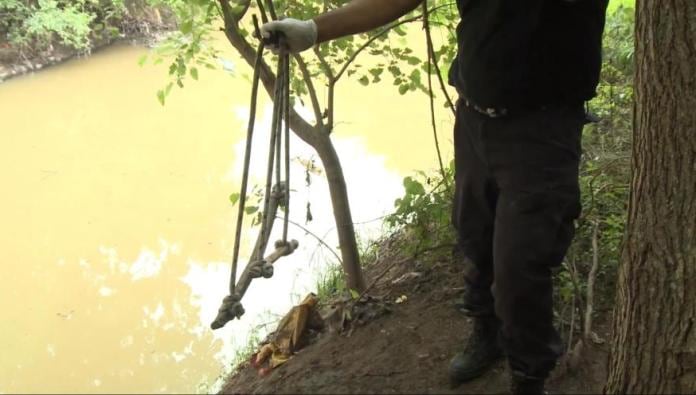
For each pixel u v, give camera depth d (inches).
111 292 215.0
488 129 96.0
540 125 93.4
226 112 357.4
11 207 270.4
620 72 240.2
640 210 101.0
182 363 171.8
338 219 144.6
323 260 211.0
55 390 167.2
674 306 98.8
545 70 91.5
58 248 240.8
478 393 112.0
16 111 377.7
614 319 108.2
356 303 143.0
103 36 471.8
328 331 140.9
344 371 122.6
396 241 190.7
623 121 201.0
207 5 152.6
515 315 95.4
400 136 297.3
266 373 134.5
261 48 98.6
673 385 100.7
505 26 90.4
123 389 163.8
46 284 219.9
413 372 119.3
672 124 96.7
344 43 157.6
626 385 105.0
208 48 173.0
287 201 104.7
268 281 204.8
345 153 286.0
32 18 431.5
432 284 148.2
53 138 339.6
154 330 190.4
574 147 95.9
